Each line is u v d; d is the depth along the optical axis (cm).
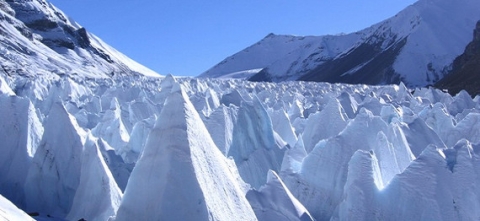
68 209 2003
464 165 1725
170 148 1379
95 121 3550
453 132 2736
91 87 7800
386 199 1711
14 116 2298
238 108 2878
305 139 2817
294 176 2053
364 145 2072
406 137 2433
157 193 1350
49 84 6391
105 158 2277
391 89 7888
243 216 1435
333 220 1816
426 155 1756
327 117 2773
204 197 1352
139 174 1398
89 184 1883
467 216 1647
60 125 2128
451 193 1683
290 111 4231
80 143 2119
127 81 9438
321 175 1992
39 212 1986
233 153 2562
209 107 3812
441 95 5966
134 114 3712
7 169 2194
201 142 1437
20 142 2248
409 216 1673
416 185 1706
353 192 1727
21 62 12262
